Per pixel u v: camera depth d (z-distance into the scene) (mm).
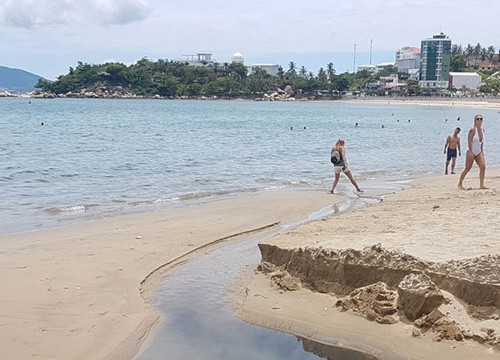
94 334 6777
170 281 8977
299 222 13398
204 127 57219
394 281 7473
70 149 31016
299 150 32719
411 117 88375
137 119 71875
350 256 7965
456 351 6250
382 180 21047
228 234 11898
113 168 23219
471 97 176250
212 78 198000
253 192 18219
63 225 12711
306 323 7285
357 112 109625
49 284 8359
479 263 7066
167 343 6742
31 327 6848
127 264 9586
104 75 196250
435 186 17922
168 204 15828
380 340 6711
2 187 18188
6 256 9781
